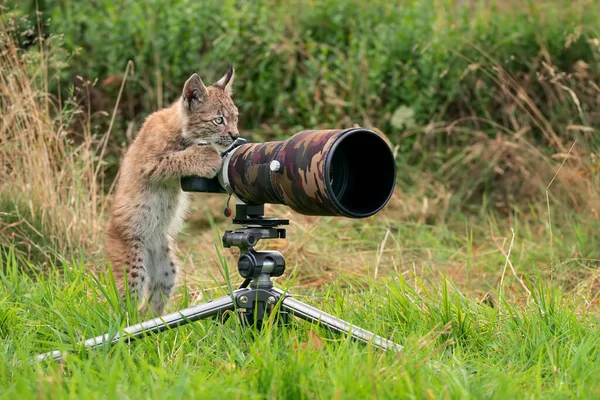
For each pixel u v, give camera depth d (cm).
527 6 1580
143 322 699
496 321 773
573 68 1457
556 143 1393
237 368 633
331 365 621
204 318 720
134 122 1545
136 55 1584
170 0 1645
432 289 961
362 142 686
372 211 669
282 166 668
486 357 711
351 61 1519
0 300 826
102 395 560
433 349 697
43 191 1119
